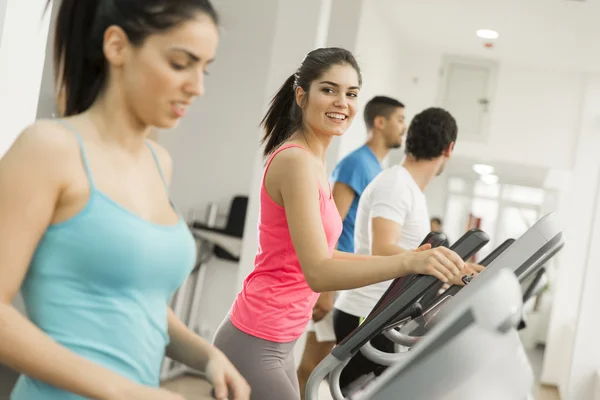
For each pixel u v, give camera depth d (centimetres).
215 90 673
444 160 313
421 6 681
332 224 217
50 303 118
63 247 117
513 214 959
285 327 215
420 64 870
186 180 675
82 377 110
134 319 123
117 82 122
